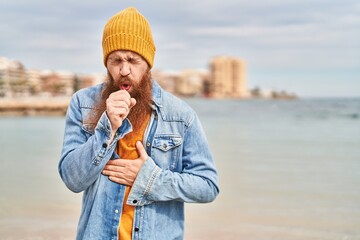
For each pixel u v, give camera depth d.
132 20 2.38
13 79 135.00
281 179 12.44
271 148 21.31
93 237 2.40
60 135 31.70
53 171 13.91
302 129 34.91
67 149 2.46
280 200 9.70
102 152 2.33
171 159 2.51
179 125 2.52
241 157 17.73
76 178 2.37
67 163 2.39
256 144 23.41
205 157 2.54
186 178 2.44
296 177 12.80
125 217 2.43
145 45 2.39
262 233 7.30
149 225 2.44
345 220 8.12
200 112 75.88
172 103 2.54
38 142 25.92
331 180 12.26
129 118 2.43
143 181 2.39
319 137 27.38
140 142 2.45
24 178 12.47
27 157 18.06
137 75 2.40
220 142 24.70
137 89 2.41
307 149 20.75
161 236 2.47
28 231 7.27
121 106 2.31
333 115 59.44
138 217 2.42
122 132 2.40
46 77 163.00
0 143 25.22
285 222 7.95
